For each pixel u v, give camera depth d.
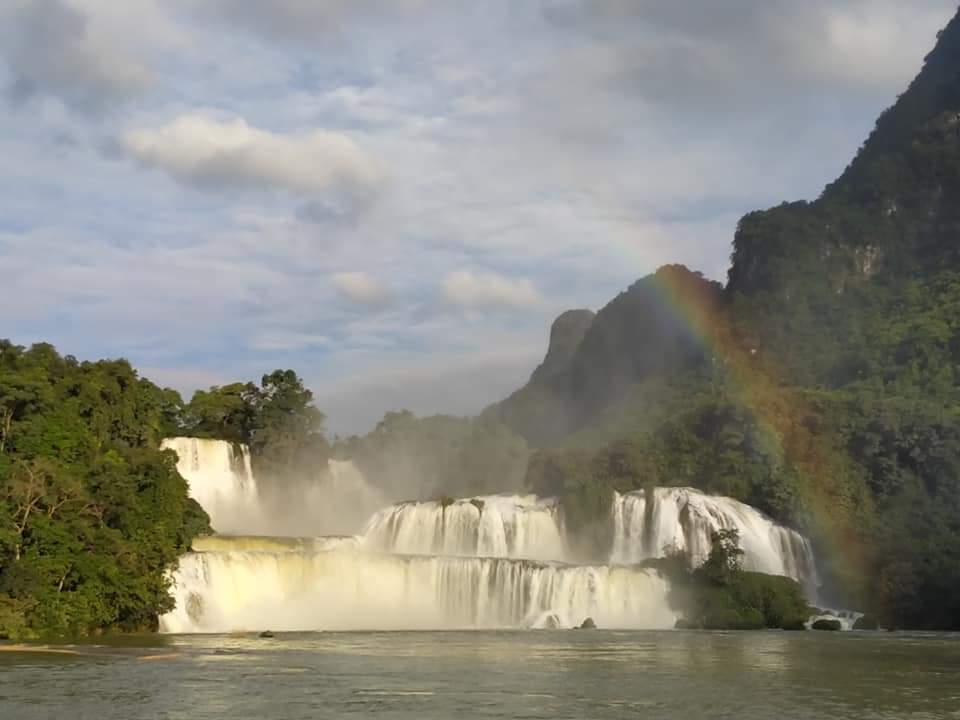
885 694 44.00
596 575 90.50
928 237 183.25
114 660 54.69
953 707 40.66
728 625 89.94
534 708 39.56
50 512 72.75
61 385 87.44
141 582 74.31
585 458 120.00
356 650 61.28
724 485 116.06
